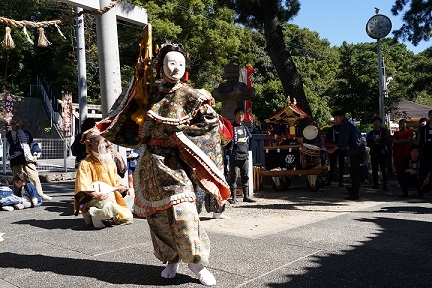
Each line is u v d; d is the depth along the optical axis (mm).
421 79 21875
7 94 21375
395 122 26281
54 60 25984
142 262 4148
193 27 25000
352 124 8484
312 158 9891
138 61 3742
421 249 4531
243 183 8336
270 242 4816
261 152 11492
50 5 22969
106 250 4582
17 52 25344
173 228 3480
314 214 6770
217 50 25453
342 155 10930
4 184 7887
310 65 35000
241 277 3674
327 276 3678
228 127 5059
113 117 3852
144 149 3680
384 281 3561
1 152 15125
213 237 5055
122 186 5840
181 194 3441
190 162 3537
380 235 5164
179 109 3543
